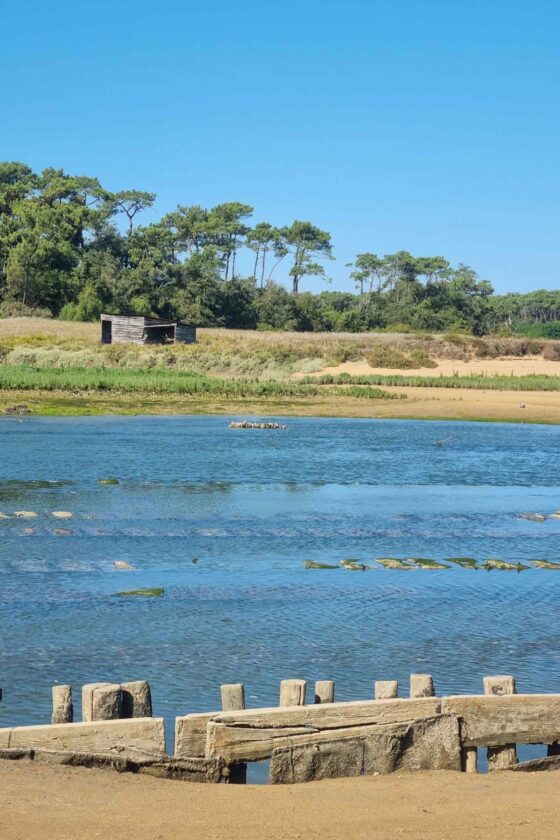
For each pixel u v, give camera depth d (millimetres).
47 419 54938
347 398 70812
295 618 17797
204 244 180250
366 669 15078
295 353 94688
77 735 10391
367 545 24391
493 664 15469
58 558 21859
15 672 14414
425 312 169250
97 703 10680
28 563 21281
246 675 14641
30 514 26547
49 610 17781
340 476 36438
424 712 11062
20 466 36000
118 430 50281
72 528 25188
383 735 10922
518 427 58625
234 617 17750
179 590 19500
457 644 16500
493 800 9812
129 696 10992
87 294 138500
